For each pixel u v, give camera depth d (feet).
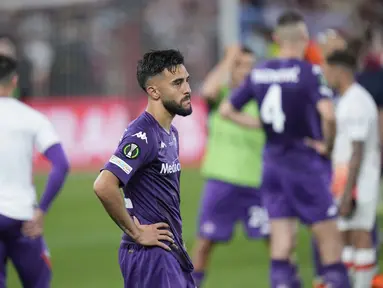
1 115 73.72
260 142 100.48
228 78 103.19
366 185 88.94
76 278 111.14
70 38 248.93
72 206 175.01
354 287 89.92
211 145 102.53
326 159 83.51
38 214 74.23
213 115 103.09
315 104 81.82
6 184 73.00
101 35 249.55
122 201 58.44
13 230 73.10
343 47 95.61
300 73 82.02
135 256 60.08
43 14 250.16
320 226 82.79
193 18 249.96
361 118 86.38
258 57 228.84
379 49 181.78
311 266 116.06
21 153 73.72
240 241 137.69
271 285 83.56
